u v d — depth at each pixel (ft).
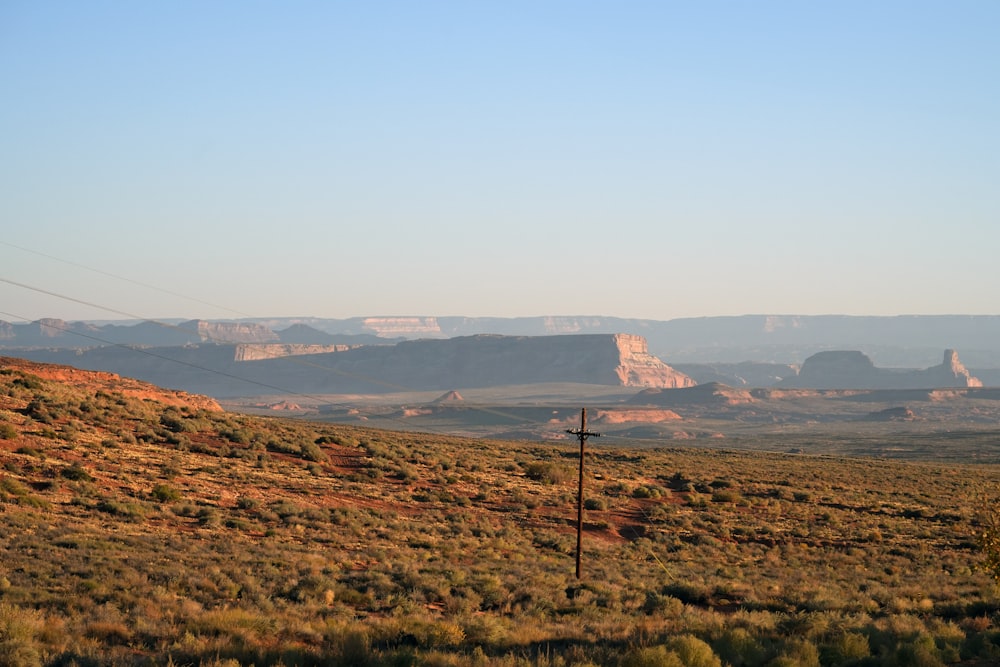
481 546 156.76
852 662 69.56
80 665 60.85
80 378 312.50
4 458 168.55
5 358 305.73
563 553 162.20
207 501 167.22
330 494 196.54
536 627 88.12
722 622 89.04
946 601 114.93
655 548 176.76
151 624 76.13
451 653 69.87
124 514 143.95
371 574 112.78
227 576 104.06
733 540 194.80
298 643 73.36
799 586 126.93
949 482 347.77
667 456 429.79
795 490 284.00
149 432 230.48
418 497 209.67
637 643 75.41
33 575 94.48
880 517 234.58
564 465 292.61
